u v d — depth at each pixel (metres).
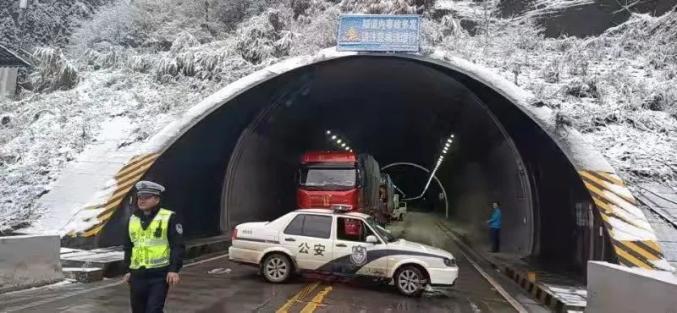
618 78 18.94
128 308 7.86
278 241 11.16
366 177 21.67
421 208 77.44
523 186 18.36
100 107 21.09
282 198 28.02
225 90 16.77
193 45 26.08
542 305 10.05
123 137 17.95
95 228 13.39
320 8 28.00
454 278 10.41
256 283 11.03
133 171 14.81
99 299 8.52
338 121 29.66
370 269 10.69
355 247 10.83
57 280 9.87
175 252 4.79
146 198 4.79
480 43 25.48
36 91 24.94
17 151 17.92
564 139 13.63
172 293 9.46
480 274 14.65
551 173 15.14
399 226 37.28
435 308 9.40
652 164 13.64
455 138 28.86
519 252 18.80
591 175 12.51
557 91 17.91
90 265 11.01
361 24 17.38
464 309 9.45
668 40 22.61
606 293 7.09
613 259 10.55
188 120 15.98
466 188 33.75
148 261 4.70
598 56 22.38
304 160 19.67
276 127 23.33
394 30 17.17
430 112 26.47
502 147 20.30
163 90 23.16
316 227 11.18
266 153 23.98
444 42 24.62
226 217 20.47
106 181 15.31
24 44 32.44
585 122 15.63
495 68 21.38
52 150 17.58
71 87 24.67
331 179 19.00
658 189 12.70
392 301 9.87
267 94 19.42
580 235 12.63
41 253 9.63
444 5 30.16
